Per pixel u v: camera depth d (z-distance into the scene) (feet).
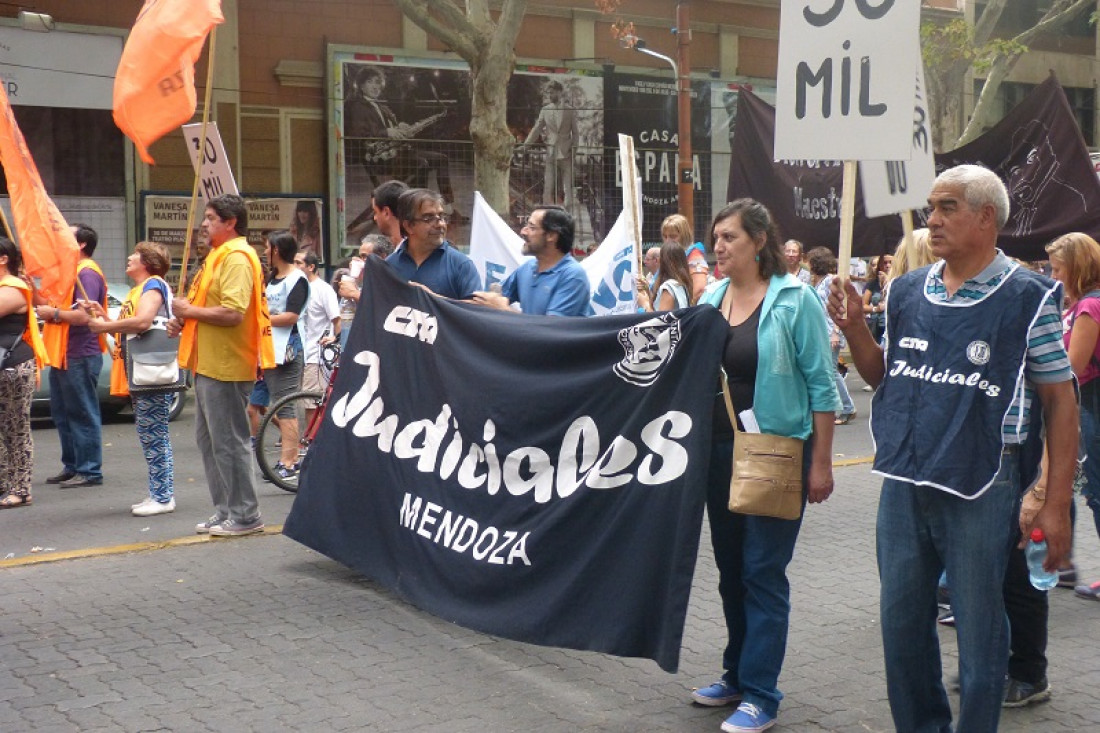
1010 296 11.31
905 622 11.88
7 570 21.12
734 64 80.64
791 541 13.88
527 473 16.37
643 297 27.81
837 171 34.65
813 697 15.08
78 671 15.89
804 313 13.76
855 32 13.06
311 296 31.94
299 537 20.42
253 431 31.96
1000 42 70.33
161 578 20.51
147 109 21.22
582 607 15.12
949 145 71.97
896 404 11.89
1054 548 11.58
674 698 15.02
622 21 72.49
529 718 14.30
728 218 14.12
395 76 68.44
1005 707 14.88
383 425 19.34
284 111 66.69
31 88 59.93
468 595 16.90
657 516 14.33
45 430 40.75
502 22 53.21
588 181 74.28
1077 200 32.14
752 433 13.53
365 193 68.33
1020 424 11.34
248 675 15.75
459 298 20.21
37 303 27.25
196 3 21.09
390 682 15.51
